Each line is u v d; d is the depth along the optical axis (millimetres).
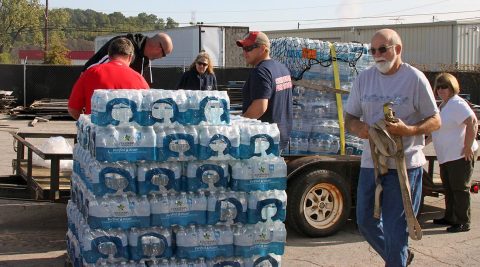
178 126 4539
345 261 6383
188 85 9812
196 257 4621
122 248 4500
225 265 4707
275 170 4707
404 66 4867
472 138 7297
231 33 29906
